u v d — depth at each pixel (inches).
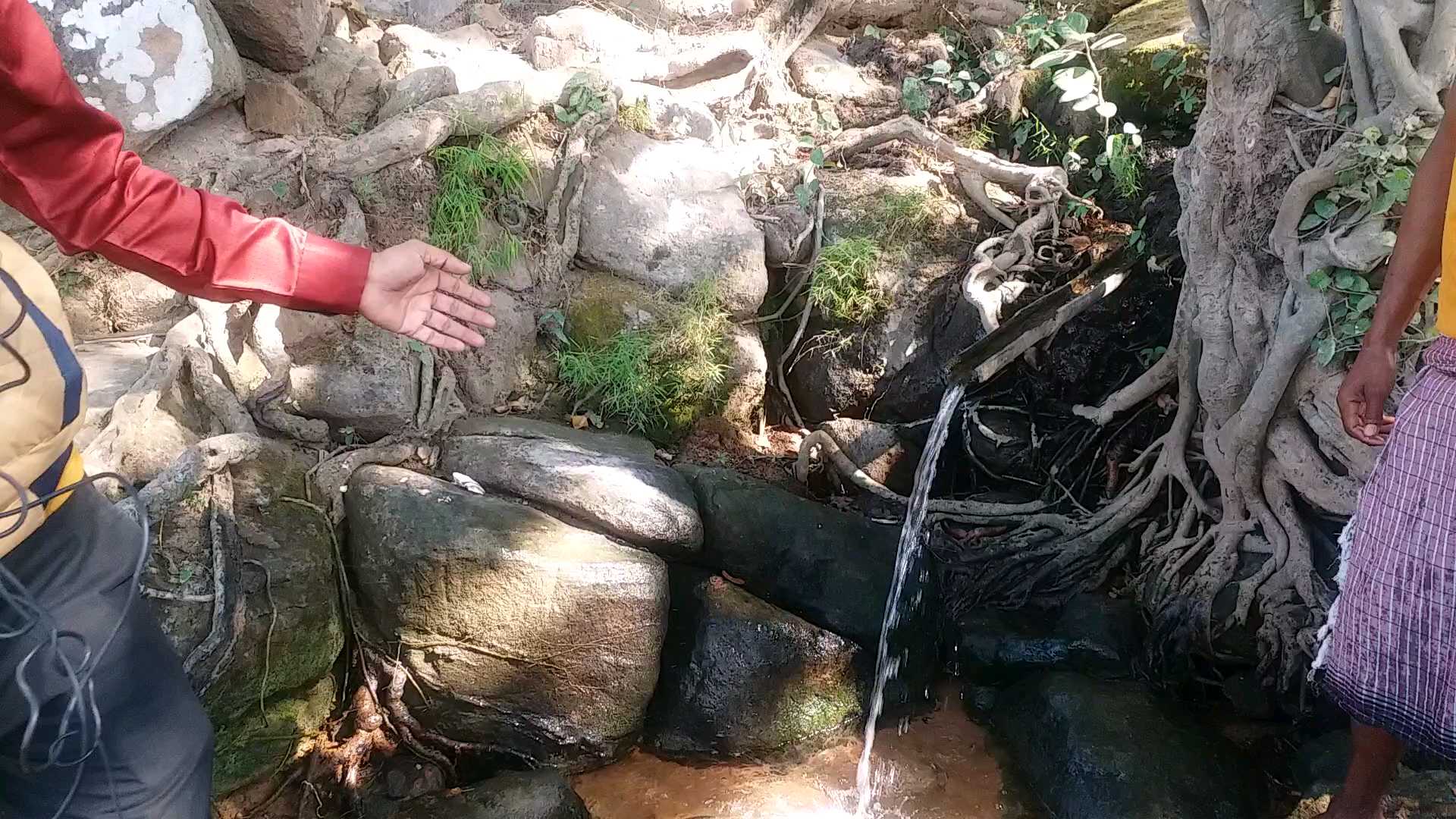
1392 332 95.1
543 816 109.7
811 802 120.6
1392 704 90.3
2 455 52.8
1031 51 184.7
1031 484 156.4
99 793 60.5
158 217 61.3
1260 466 132.2
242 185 135.3
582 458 131.3
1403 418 87.5
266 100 142.9
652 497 126.9
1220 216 127.4
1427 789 107.7
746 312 162.7
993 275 156.7
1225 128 124.7
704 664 125.3
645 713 126.7
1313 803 112.1
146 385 116.1
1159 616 138.4
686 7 188.5
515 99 154.0
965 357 150.1
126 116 127.9
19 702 57.4
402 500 120.1
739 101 181.9
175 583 105.6
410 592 116.4
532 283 154.6
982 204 167.9
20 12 54.4
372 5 169.3
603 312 156.5
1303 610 130.3
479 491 126.9
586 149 160.7
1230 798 112.7
